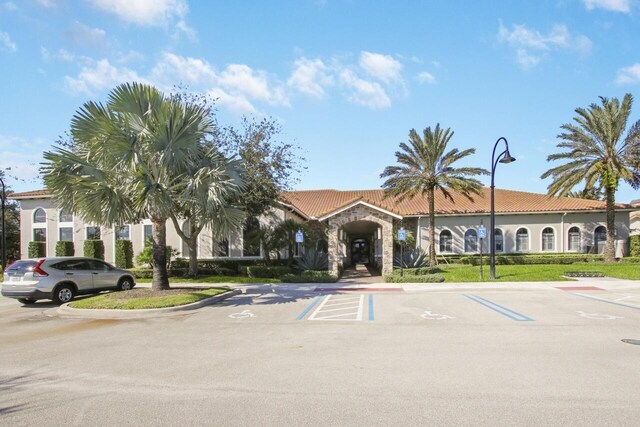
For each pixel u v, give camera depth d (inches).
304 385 227.8
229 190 639.1
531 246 1268.5
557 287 700.7
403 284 755.4
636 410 189.2
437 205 1338.6
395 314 459.8
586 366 258.5
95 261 629.0
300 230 928.9
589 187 1121.4
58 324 426.3
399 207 1337.4
